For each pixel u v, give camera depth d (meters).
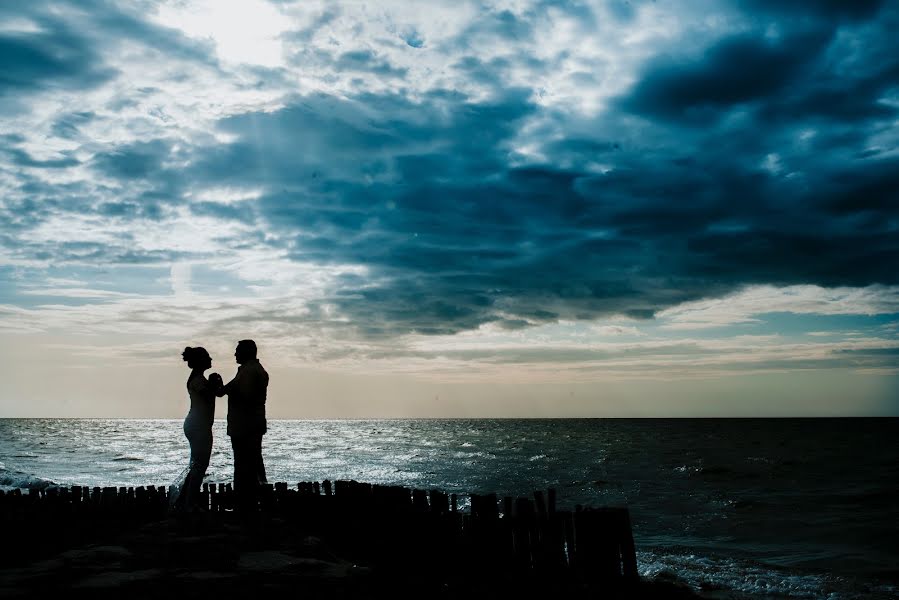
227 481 29.78
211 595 5.05
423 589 6.00
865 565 13.35
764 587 11.46
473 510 7.02
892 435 87.00
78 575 5.56
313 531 8.80
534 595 6.38
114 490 9.83
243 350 8.98
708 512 21.34
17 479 21.66
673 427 146.75
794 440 74.44
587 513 6.76
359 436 101.81
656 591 9.29
